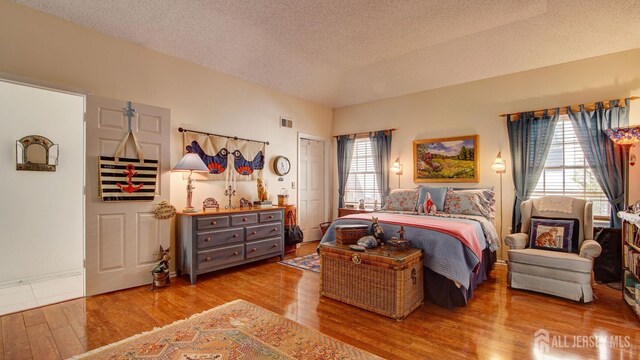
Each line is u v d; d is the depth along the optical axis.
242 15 3.45
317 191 6.14
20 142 3.56
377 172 5.58
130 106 3.33
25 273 3.58
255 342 2.19
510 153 4.28
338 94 5.79
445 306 2.83
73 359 1.98
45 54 2.92
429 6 3.25
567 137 3.96
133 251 3.35
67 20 3.05
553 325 2.50
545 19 3.45
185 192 3.95
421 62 4.55
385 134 5.49
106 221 3.18
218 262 3.75
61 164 3.85
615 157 3.56
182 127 3.94
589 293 2.91
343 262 2.94
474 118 4.61
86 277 3.06
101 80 3.27
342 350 2.10
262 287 3.38
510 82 4.32
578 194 3.88
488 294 3.20
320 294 3.14
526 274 3.23
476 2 3.18
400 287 2.56
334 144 6.32
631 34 3.39
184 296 3.10
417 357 2.03
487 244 3.53
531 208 3.80
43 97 3.72
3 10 2.71
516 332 2.38
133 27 3.33
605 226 3.65
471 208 3.99
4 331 2.36
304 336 2.29
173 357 2.00
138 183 3.36
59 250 3.83
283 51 4.34
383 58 4.62
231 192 4.45
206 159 4.15
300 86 5.24
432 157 4.98
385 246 3.03
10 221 3.50
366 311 2.76
